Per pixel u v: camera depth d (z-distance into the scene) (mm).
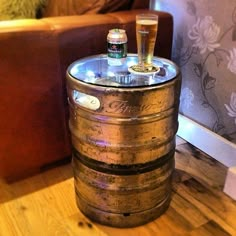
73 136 1008
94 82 892
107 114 872
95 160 960
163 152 979
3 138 1157
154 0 1536
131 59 1105
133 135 899
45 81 1146
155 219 1089
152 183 1003
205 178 1303
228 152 1345
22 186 1264
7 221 1090
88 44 1173
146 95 851
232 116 1298
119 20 1220
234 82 1243
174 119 978
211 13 1248
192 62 1417
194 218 1097
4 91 1082
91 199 1046
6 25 1032
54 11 1424
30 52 1069
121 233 1037
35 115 1183
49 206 1159
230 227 1062
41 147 1256
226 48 1231
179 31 1438
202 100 1426
